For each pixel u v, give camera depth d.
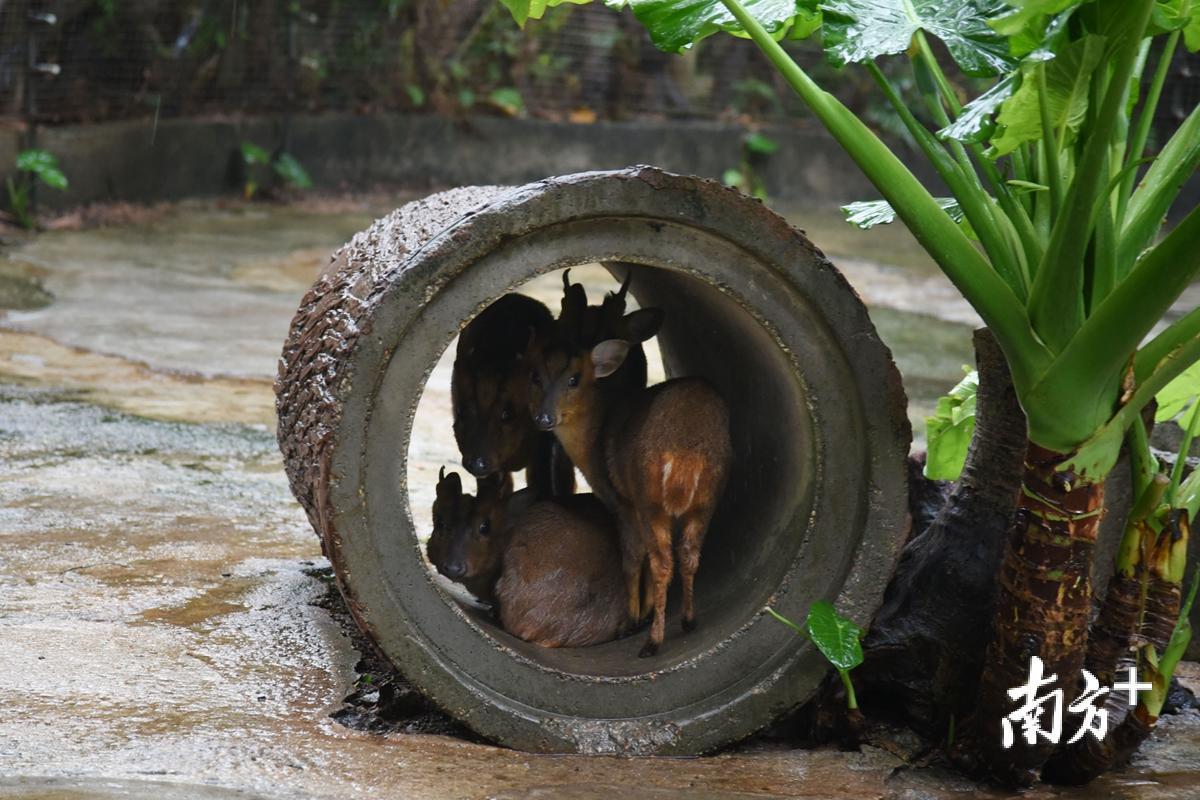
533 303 7.82
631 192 6.07
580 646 7.00
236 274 19.89
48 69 23.02
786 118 32.44
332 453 5.97
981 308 5.68
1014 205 5.84
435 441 12.26
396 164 28.83
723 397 7.40
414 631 6.16
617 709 6.42
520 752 6.28
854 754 6.61
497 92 30.09
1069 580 5.94
